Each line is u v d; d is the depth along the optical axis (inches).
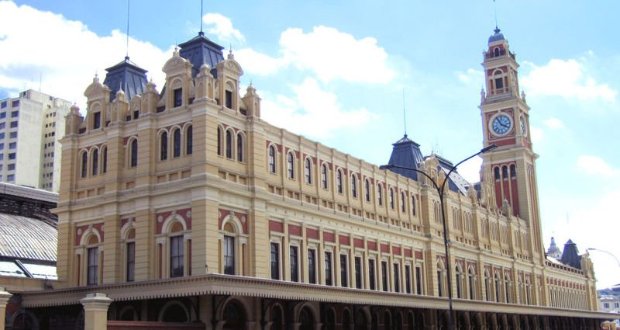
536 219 4537.4
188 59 2175.2
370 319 2497.5
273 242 2124.8
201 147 1931.6
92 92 2263.8
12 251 2300.7
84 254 2167.8
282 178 2217.0
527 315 3836.1
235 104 2082.9
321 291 1984.5
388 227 2721.5
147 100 2087.8
